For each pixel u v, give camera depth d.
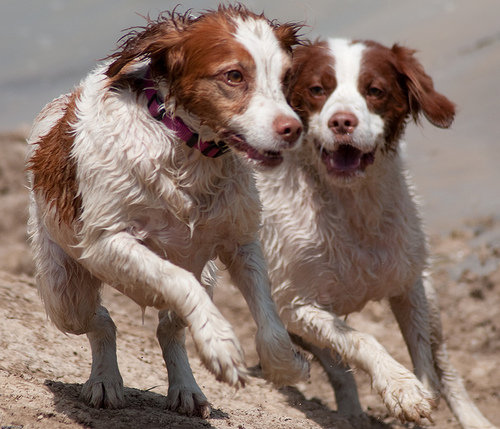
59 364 9.95
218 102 7.27
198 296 7.01
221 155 7.53
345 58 9.99
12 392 8.04
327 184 10.34
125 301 14.98
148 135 7.38
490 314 14.63
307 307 10.42
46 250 8.54
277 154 7.35
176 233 7.68
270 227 10.50
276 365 7.64
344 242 10.34
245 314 14.73
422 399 8.97
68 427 7.46
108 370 8.50
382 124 9.93
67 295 8.48
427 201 18.20
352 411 11.24
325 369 11.44
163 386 10.38
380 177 10.16
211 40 7.28
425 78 10.38
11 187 20.48
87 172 7.46
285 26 7.83
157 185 7.42
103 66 8.19
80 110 7.70
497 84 23.41
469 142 20.97
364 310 14.91
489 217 17.05
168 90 7.43
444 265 15.80
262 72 7.27
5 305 11.41
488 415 12.05
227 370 6.75
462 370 13.32
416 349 10.88
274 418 9.66
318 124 9.84
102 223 7.42
